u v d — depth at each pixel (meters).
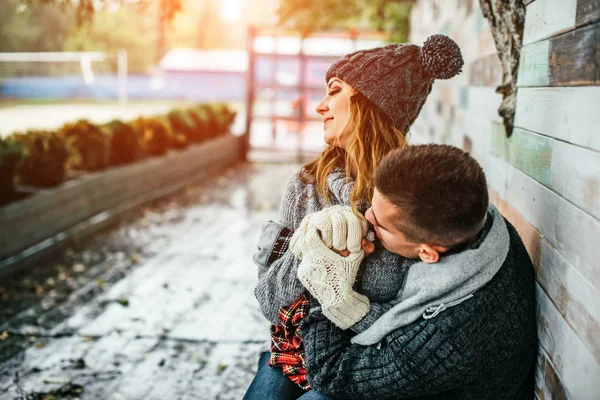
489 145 2.59
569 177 1.46
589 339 1.31
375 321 1.49
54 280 5.04
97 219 6.64
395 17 9.82
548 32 1.67
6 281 4.96
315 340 1.54
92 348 3.78
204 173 10.57
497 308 1.46
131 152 7.96
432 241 1.41
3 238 5.07
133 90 30.77
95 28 34.62
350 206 1.60
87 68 30.25
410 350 1.43
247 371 3.54
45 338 3.92
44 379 3.39
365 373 1.48
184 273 5.28
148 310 4.41
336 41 14.75
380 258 1.54
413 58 1.70
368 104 1.70
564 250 1.49
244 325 4.17
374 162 1.64
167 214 7.64
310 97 15.20
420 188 1.37
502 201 2.27
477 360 1.43
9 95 29.17
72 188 6.18
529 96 1.88
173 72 30.42
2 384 3.33
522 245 1.68
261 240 1.72
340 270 1.48
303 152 12.97
